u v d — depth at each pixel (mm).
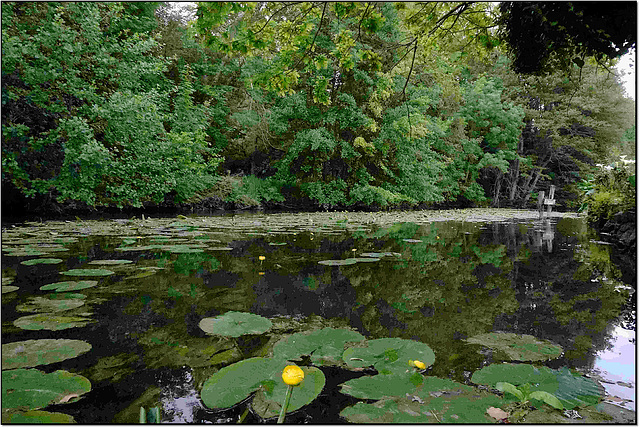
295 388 830
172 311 1454
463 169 15953
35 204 6090
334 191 11133
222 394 810
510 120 15352
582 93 15086
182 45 9539
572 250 3404
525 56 3170
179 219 6293
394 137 11094
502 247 3572
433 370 942
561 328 1292
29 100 5559
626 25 2432
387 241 3918
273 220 6523
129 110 6277
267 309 1503
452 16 3076
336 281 2020
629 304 1622
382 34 9352
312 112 11273
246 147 11383
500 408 761
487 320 1386
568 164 18172
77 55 5977
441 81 11320
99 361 995
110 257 2693
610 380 891
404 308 1540
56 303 1540
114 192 6523
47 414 731
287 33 2613
